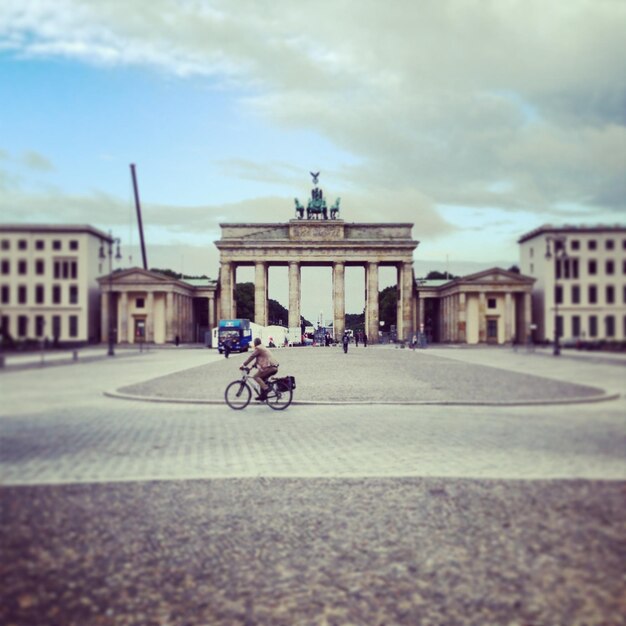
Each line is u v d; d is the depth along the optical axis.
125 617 6.94
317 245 145.75
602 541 8.99
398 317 151.12
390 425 20.36
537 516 10.17
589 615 6.89
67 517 10.15
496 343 131.62
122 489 11.96
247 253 146.00
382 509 10.80
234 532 9.66
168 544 9.09
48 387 15.04
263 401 25.48
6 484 11.91
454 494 11.64
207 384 35.03
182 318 145.75
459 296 133.38
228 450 16.11
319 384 35.22
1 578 7.83
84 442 16.08
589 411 22.97
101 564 8.32
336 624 6.83
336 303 146.62
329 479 12.93
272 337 114.81
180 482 12.62
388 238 147.75
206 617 6.98
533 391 29.73
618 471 13.12
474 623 6.79
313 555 8.73
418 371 45.97
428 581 7.84
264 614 7.06
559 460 14.30
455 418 21.89
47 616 6.91
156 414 22.95
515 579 7.82
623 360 18.91
